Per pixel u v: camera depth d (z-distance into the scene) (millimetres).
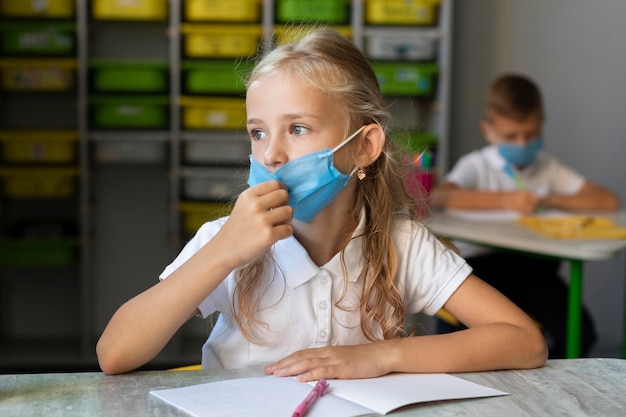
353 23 3762
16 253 3742
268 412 926
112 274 4117
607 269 4113
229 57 3707
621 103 4129
